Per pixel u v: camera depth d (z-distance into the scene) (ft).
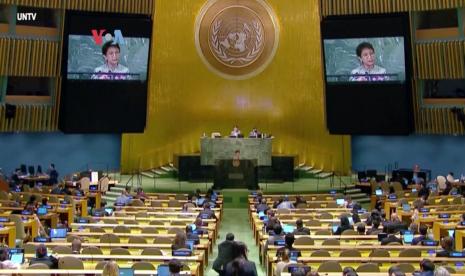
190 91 86.94
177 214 47.85
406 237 37.04
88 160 85.92
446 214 47.44
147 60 74.33
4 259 27.07
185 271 26.32
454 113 77.15
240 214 64.13
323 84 81.71
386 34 73.10
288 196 60.85
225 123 87.40
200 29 87.45
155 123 85.10
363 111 74.74
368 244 34.83
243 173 69.97
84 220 43.83
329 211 50.85
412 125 78.07
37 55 76.84
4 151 81.71
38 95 80.33
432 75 77.77
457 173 81.51
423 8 75.56
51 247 32.55
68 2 74.95
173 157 84.84
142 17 76.54
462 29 77.00
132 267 27.14
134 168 84.17
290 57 87.25
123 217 46.14
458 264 28.81
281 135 87.30
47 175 75.00
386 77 73.46
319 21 85.05
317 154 85.61
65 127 73.00
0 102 77.51
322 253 30.96
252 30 87.86
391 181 75.41
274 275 30.30
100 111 73.51
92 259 29.12
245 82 87.86
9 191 60.85
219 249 31.45
